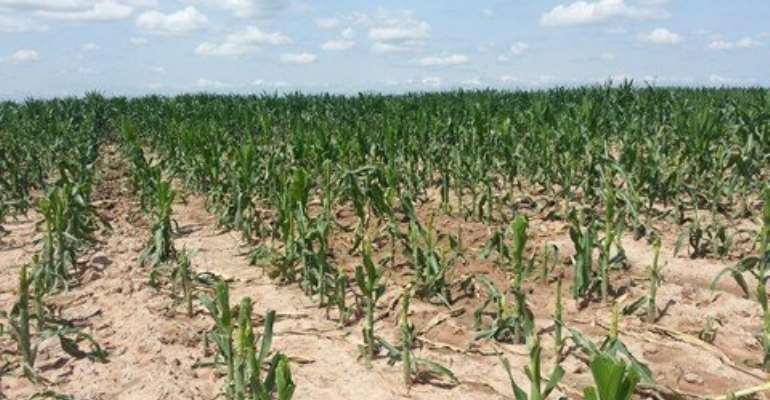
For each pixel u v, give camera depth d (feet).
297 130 30.27
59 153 39.32
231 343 11.13
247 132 37.35
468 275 17.87
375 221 23.84
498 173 29.43
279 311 16.14
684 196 26.21
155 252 19.38
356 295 15.81
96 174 34.71
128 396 11.88
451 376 12.06
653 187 22.61
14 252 21.47
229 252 21.40
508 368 9.50
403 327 12.36
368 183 21.57
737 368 12.75
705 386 12.17
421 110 37.01
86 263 19.90
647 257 19.04
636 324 14.75
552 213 23.56
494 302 15.23
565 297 16.44
